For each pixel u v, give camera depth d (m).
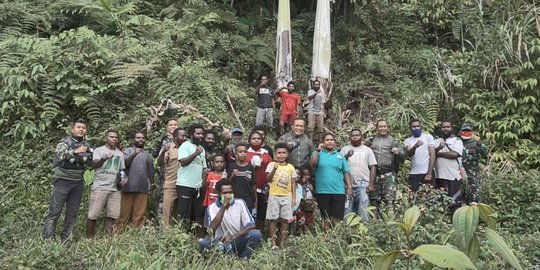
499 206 7.00
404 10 11.48
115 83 8.02
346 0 11.63
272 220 5.55
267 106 8.57
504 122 8.56
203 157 6.00
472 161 6.57
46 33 9.62
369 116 9.65
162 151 6.02
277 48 9.63
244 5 12.23
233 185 5.54
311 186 6.11
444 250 1.45
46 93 7.76
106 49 8.38
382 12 11.48
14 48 8.26
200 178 5.92
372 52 11.01
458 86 9.12
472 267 1.41
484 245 4.31
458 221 1.63
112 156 5.67
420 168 6.47
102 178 5.70
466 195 6.54
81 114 8.05
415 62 10.73
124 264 4.24
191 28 9.91
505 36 8.94
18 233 5.35
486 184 7.41
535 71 8.66
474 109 8.91
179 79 8.41
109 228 5.71
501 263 4.24
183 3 10.95
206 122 7.46
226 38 10.14
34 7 9.64
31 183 6.79
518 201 6.99
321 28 9.69
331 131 8.90
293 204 5.66
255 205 5.78
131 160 5.88
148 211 6.42
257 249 5.25
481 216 1.72
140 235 5.29
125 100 8.32
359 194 6.12
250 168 5.77
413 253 1.56
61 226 5.91
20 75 7.68
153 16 10.86
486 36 9.34
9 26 9.16
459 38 10.85
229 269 4.72
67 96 8.00
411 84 10.16
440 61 9.91
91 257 4.49
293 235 5.83
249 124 8.73
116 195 5.76
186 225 5.84
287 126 8.71
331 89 9.55
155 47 8.92
